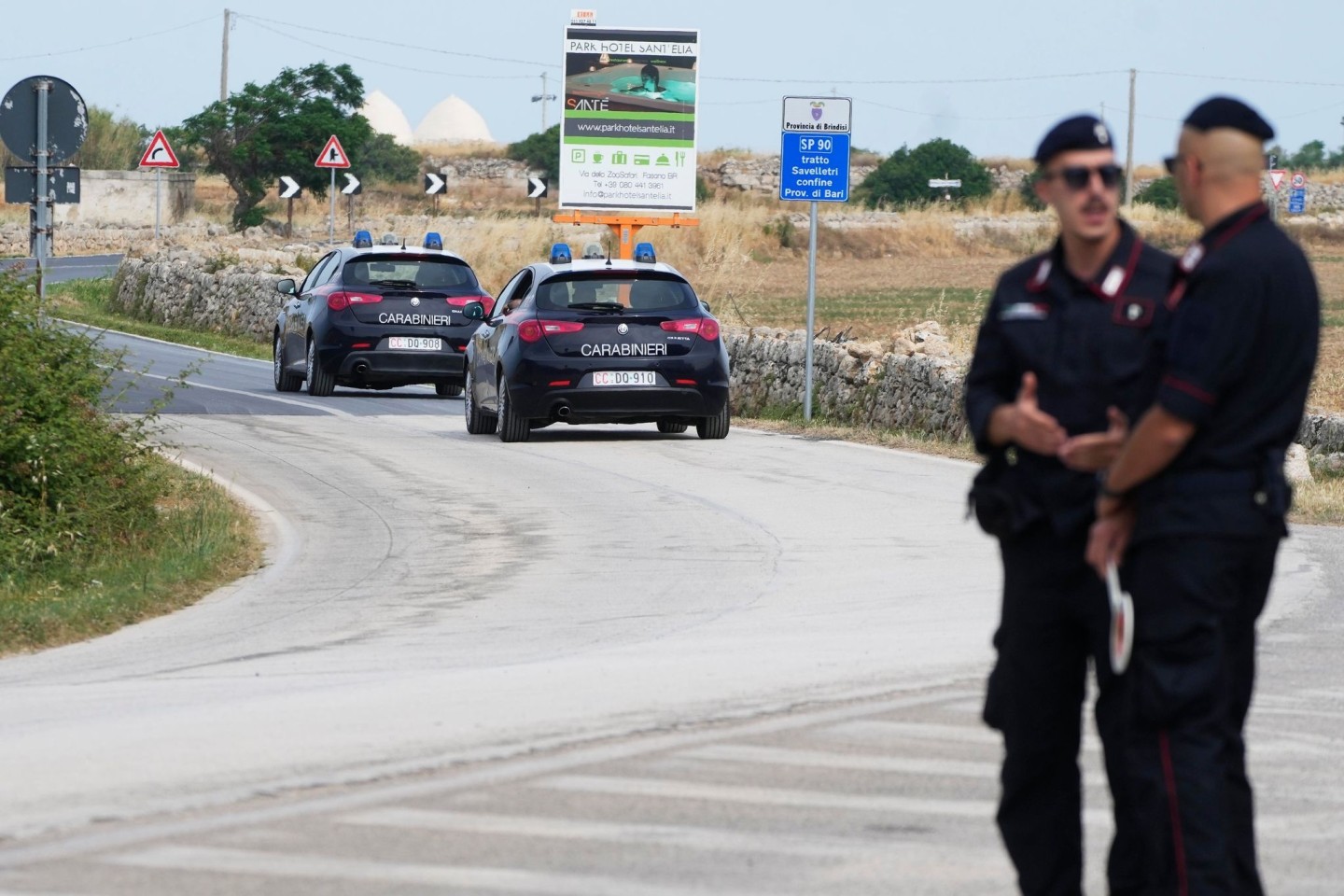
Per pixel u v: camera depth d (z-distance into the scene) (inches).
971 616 1144.2
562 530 1576.0
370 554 1465.3
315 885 592.7
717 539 1518.2
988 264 7180.1
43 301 1611.7
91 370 1628.9
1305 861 629.0
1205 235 494.6
